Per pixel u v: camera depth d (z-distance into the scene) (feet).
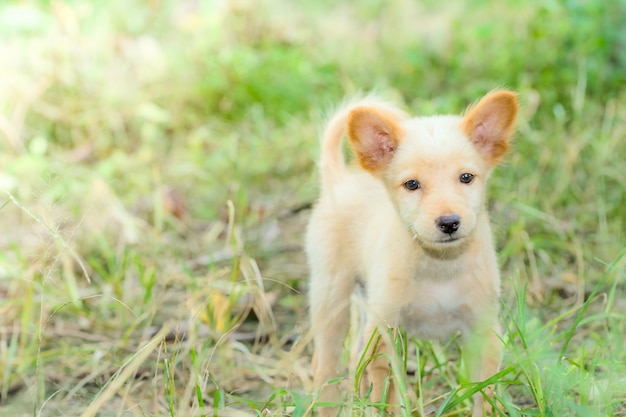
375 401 26.17
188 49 60.54
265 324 33.12
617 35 51.37
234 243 32.48
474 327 27.04
